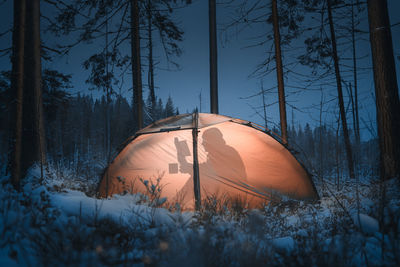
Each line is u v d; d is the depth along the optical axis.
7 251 2.04
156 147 6.03
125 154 6.10
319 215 4.32
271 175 5.81
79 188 5.57
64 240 2.15
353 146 4.70
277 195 5.50
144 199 4.35
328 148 4.80
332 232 2.96
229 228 2.55
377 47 6.54
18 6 4.45
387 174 5.71
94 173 7.88
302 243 2.42
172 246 2.03
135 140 6.25
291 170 5.91
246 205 5.17
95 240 2.26
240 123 6.21
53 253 1.92
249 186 5.60
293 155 6.06
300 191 5.72
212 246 2.03
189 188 5.43
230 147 6.00
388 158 5.86
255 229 2.39
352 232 2.57
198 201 4.96
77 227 2.27
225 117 6.23
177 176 5.61
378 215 2.75
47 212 2.82
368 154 4.78
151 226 3.05
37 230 2.45
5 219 2.46
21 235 2.32
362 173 7.84
